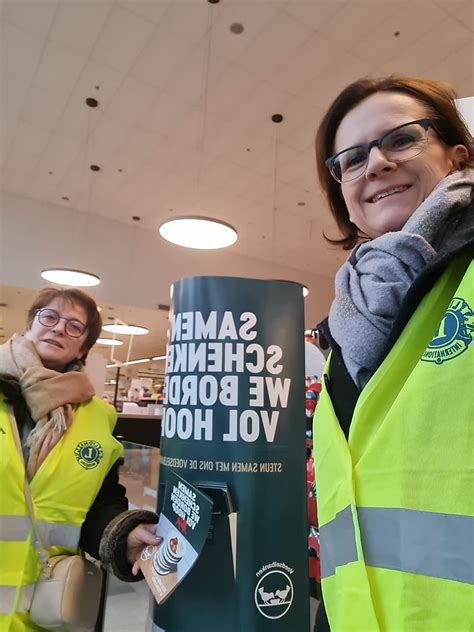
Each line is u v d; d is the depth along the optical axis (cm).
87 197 877
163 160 719
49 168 769
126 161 730
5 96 581
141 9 440
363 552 58
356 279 79
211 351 86
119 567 97
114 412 149
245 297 88
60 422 127
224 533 79
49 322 142
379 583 55
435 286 61
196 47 484
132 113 604
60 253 906
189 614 78
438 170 81
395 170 81
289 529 82
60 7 445
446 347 53
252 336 87
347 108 96
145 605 215
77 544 119
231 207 870
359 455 65
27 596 110
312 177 738
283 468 84
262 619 76
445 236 67
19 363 134
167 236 508
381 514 57
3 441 121
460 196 66
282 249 1095
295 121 600
